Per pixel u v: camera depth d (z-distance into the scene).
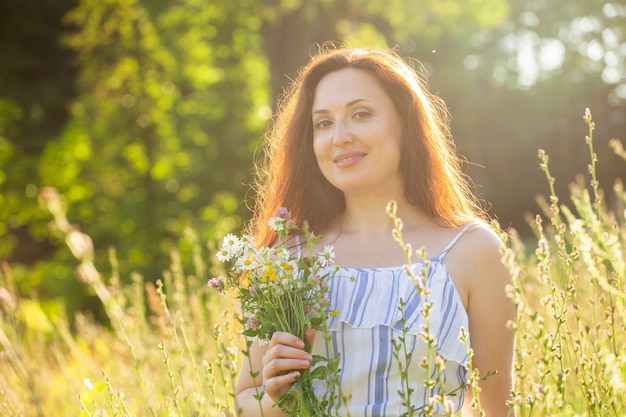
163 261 13.28
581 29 25.22
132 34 15.70
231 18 15.25
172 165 15.69
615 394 2.02
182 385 2.74
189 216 14.91
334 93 2.34
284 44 13.85
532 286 3.32
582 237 1.92
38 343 4.63
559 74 25.14
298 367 2.05
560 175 23.47
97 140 15.67
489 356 2.18
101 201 15.09
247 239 2.17
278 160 2.58
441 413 2.09
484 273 2.20
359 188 2.32
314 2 13.59
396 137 2.35
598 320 2.82
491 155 24.45
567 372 2.01
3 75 19.58
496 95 25.38
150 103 15.93
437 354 2.11
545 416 1.93
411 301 2.15
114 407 2.54
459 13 15.59
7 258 17.30
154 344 3.79
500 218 24.16
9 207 15.72
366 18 18.48
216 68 16.19
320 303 2.05
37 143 18.39
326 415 2.06
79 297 12.23
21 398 3.30
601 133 21.86
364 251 2.33
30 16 20.09
